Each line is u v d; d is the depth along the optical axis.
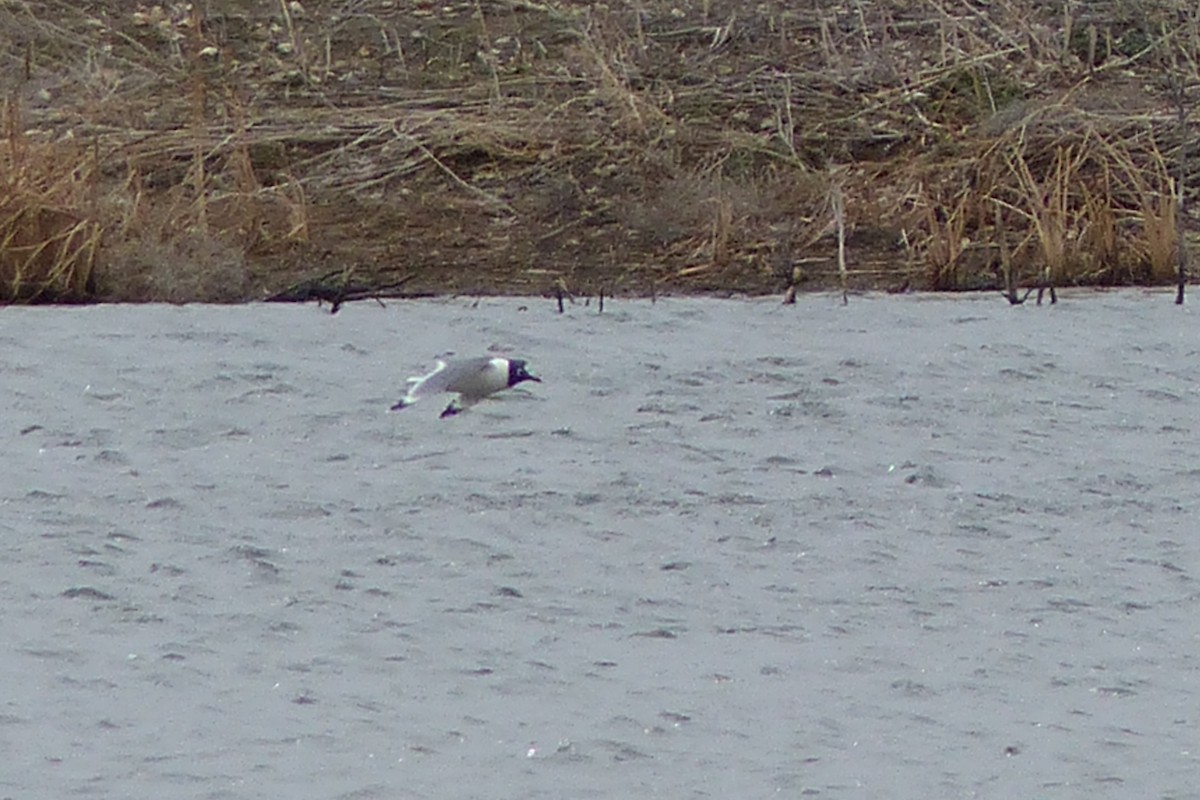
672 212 21.66
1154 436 15.24
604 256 21.14
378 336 17.70
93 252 19.23
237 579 12.44
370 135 22.98
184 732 10.50
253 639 11.63
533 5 25.89
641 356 17.05
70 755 10.23
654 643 11.67
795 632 11.83
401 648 11.56
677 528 13.32
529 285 20.39
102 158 21.91
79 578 12.41
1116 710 10.84
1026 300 19.38
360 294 19.45
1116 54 24.69
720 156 22.91
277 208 21.67
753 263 20.84
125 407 15.61
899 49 25.00
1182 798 9.88
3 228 19.19
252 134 22.98
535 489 13.88
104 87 23.83
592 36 25.14
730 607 12.17
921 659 11.45
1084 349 17.34
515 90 24.20
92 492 13.79
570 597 12.27
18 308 18.64
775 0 25.98
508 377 9.88
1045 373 16.67
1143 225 20.94
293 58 24.75
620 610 12.12
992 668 11.36
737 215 21.64
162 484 13.97
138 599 12.14
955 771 10.15
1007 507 13.73
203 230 20.19
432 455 14.57
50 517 13.35
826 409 15.68
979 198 21.59
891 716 10.75
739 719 10.69
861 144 23.27
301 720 10.64
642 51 24.92
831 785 9.98
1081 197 21.75
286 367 16.56
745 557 12.91
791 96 24.09
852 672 11.29
